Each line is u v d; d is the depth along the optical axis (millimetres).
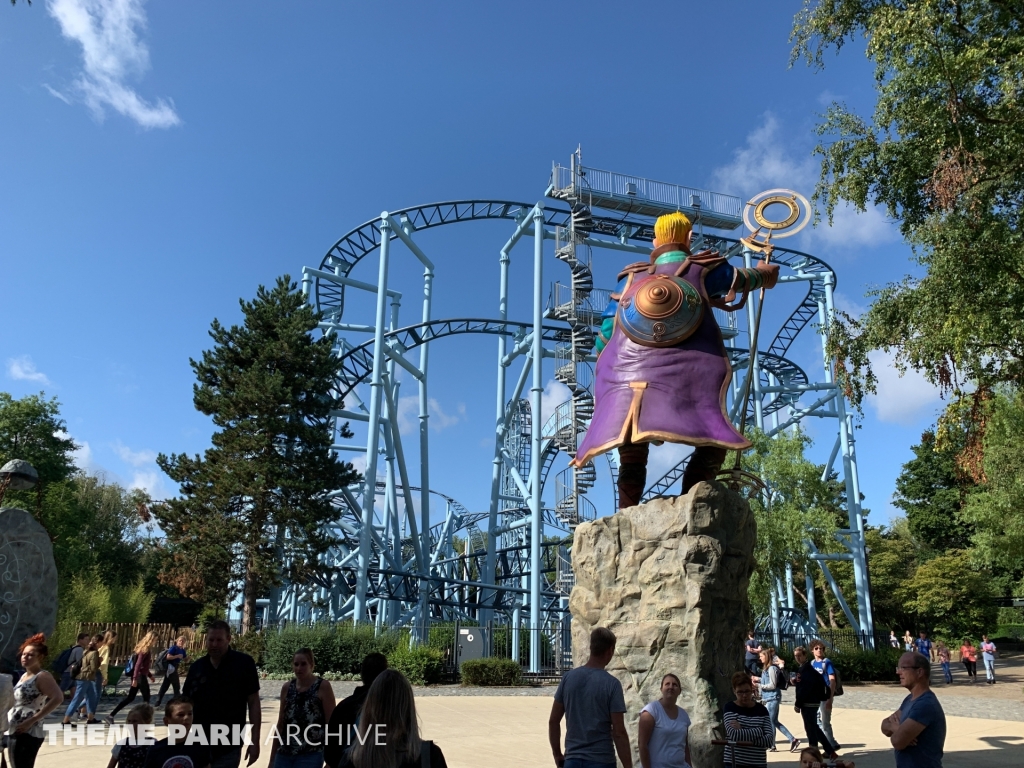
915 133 15391
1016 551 32406
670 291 10305
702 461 10258
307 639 27719
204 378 34500
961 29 14672
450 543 55031
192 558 31094
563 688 5820
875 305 16141
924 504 65250
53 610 17469
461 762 11414
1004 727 16922
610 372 10641
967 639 49000
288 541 32312
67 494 44375
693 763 8734
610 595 10109
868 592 42500
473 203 41781
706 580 9320
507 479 50000
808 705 11445
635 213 39219
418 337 43062
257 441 31969
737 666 9664
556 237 37188
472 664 26766
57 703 7172
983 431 15508
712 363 10312
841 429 44781
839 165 16578
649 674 9414
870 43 14859
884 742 14195
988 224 14062
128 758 6230
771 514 35188
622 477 10812
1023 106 13758
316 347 34688
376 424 35031
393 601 42062
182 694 6250
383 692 4711
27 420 45312
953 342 13914
